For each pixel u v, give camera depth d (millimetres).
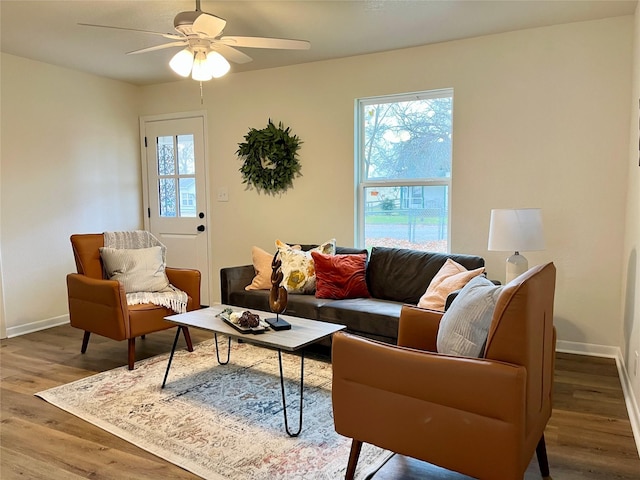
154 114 5145
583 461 2068
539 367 1707
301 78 4301
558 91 3393
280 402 2686
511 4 2971
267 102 4488
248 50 3865
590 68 3295
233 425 2414
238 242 4797
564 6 3014
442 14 3121
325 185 4281
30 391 2865
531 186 3523
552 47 3379
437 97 3850
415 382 1675
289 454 2133
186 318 2803
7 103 4004
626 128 3234
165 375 2912
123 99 5051
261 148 4430
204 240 5004
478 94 3627
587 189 3367
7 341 3914
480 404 1562
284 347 2264
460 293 1963
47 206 4344
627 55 3199
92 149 4738
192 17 2512
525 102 3492
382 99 4055
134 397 2762
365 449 2186
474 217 3717
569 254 3453
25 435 2338
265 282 3789
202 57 2691
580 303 3449
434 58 3746
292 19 3182
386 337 3016
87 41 3666
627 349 2846
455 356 1647
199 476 1976
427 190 3947
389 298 3498
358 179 4195
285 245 3916
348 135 4137
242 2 2902
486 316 1728
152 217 5301
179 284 3674
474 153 3678
